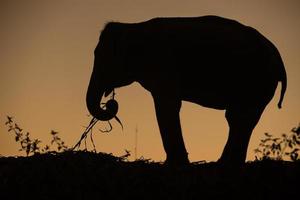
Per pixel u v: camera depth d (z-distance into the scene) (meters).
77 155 24.20
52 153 24.77
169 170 22.92
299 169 22.42
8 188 21.91
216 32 28.03
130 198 20.98
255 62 27.95
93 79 28.17
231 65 27.75
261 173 22.41
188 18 28.70
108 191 21.27
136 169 22.78
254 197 21.12
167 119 27.03
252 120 28.41
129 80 28.22
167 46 27.75
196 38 27.83
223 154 28.11
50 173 22.44
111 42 28.30
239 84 27.88
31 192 21.66
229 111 28.44
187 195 21.05
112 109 27.64
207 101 28.17
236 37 28.08
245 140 28.23
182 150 26.72
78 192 21.28
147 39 28.02
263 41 28.52
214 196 21.06
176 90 27.45
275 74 28.30
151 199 20.92
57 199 21.20
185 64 27.56
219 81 27.70
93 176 22.11
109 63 28.06
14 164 23.83
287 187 21.56
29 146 24.89
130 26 28.59
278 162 23.08
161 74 27.50
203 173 22.84
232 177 22.42
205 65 27.58
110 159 24.11
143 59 27.86
